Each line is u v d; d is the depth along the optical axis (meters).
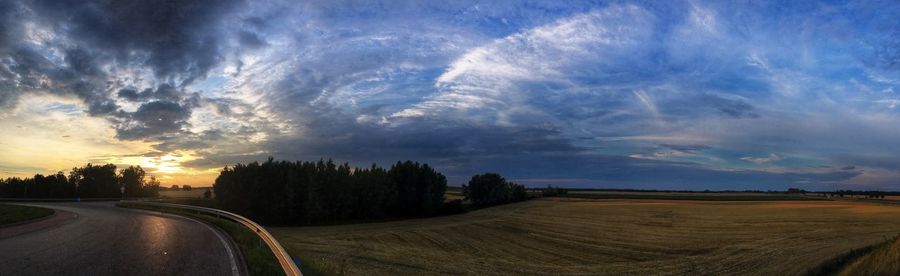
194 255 14.95
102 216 34.50
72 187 96.81
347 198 70.50
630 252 35.91
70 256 13.89
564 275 26.75
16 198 86.94
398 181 80.12
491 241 43.78
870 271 17.25
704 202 93.50
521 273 26.92
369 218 73.81
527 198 107.31
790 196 122.94
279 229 54.12
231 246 17.72
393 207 79.06
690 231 46.41
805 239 34.59
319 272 13.70
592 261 32.81
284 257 11.91
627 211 72.81
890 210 59.34
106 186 102.00
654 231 47.69
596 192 153.62
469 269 26.75
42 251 14.92
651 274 26.89
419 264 26.66
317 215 65.88
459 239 44.47
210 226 27.39
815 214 56.19
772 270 24.34
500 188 97.12
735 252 32.06
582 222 58.97
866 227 39.38
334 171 69.69
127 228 24.27
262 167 65.50
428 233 48.31
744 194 143.12
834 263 22.38
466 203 99.31
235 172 65.25
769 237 38.00
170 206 46.75
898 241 18.42
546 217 65.50
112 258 13.70
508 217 66.88
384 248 33.38
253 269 12.33
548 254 36.25
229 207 64.62
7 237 19.20
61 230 22.66
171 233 22.17
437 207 82.25
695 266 28.52
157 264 12.91
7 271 11.33
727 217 58.62
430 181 80.88
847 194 132.88
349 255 27.28
